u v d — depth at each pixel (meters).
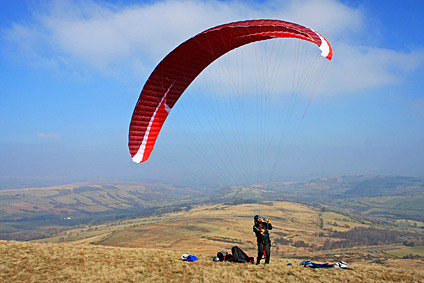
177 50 15.19
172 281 10.34
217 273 11.08
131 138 17.11
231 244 97.50
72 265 12.19
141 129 17.19
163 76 16.17
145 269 11.74
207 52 16.08
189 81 17.45
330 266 12.69
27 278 10.62
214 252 84.19
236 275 10.84
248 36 15.15
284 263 13.44
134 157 17.33
